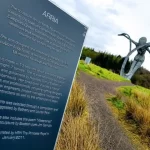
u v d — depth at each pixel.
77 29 3.26
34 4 2.68
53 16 2.90
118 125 7.23
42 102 2.98
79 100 5.81
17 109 2.70
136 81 48.53
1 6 2.42
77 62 3.36
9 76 2.57
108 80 18.03
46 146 3.18
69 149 4.00
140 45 40.50
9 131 2.67
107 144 5.63
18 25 2.58
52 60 3.01
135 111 8.10
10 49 2.54
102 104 8.64
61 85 3.20
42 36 2.83
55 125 3.23
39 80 2.88
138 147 6.41
